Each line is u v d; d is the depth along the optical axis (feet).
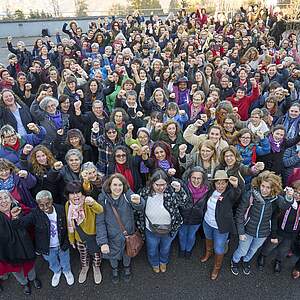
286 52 31.48
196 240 15.12
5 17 67.62
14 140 13.79
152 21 49.37
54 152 15.12
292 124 17.40
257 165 12.89
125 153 13.53
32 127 15.14
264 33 39.75
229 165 12.50
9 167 12.14
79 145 15.02
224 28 43.45
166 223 11.85
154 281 13.12
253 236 12.12
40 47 32.01
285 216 11.97
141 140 14.61
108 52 29.91
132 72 24.27
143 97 20.27
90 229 11.80
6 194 10.89
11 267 11.60
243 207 11.94
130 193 11.89
